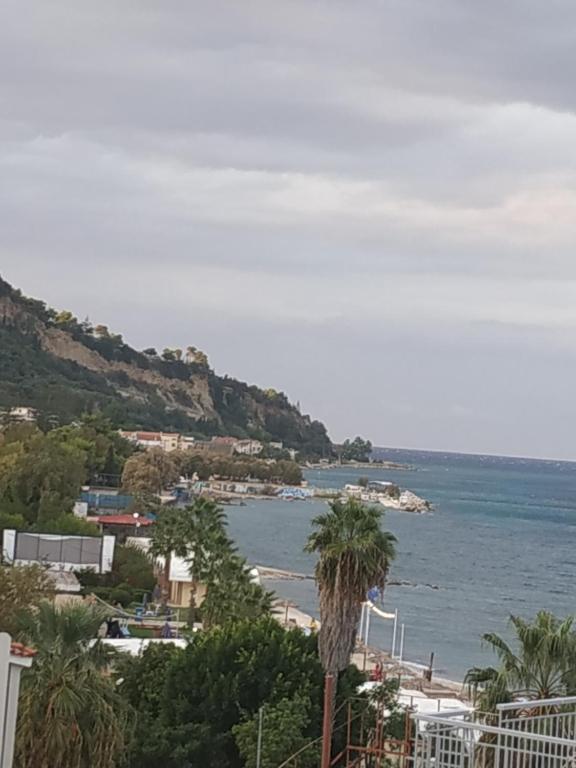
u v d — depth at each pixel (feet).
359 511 112.88
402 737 108.17
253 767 103.65
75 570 299.58
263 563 493.77
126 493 532.32
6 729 59.72
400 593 428.56
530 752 64.23
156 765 106.73
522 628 92.73
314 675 114.42
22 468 403.95
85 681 90.12
